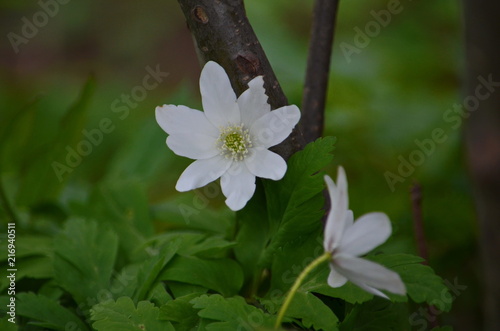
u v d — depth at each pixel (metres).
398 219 0.53
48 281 0.44
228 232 0.45
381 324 0.41
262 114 0.41
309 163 0.41
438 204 0.53
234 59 0.41
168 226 0.50
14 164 0.51
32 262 0.45
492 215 0.43
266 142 0.41
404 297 0.40
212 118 0.41
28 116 0.50
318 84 0.44
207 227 0.47
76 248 0.44
